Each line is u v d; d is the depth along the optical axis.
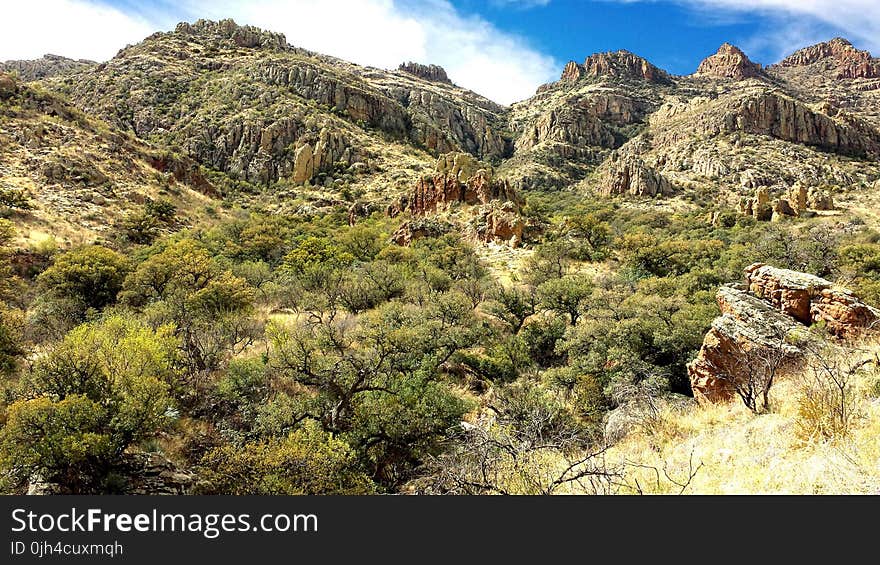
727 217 77.69
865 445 5.82
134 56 158.00
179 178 85.62
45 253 41.69
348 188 104.50
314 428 11.66
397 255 51.84
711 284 34.62
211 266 35.03
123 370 10.91
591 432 11.92
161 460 9.74
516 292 34.25
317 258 48.91
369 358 15.49
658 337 20.03
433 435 13.15
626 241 56.38
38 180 58.25
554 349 27.12
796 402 8.26
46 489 8.20
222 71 160.00
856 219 67.56
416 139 151.75
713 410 10.17
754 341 11.84
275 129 122.25
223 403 15.89
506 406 16.47
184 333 20.52
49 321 25.55
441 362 23.14
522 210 70.56
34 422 8.35
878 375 8.23
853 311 12.02
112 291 34.69
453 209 73.19
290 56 178.62
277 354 15.80
